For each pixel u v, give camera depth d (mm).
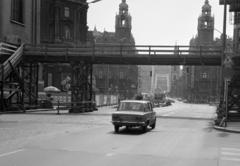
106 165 9258
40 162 9438
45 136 15148
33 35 48312
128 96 135750
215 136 16562
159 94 89438
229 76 19922
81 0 80188
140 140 14594
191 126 22359
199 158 10570
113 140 14352
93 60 35156
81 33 81812
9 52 38250
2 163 9234
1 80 32781
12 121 23516
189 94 159250
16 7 44938
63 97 60906
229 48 20250
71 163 9406
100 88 132375
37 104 40906
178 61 33812
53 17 75625
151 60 34312
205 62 33344
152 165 9414
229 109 25922
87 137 15094
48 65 72250
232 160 10312
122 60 34812
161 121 26844
